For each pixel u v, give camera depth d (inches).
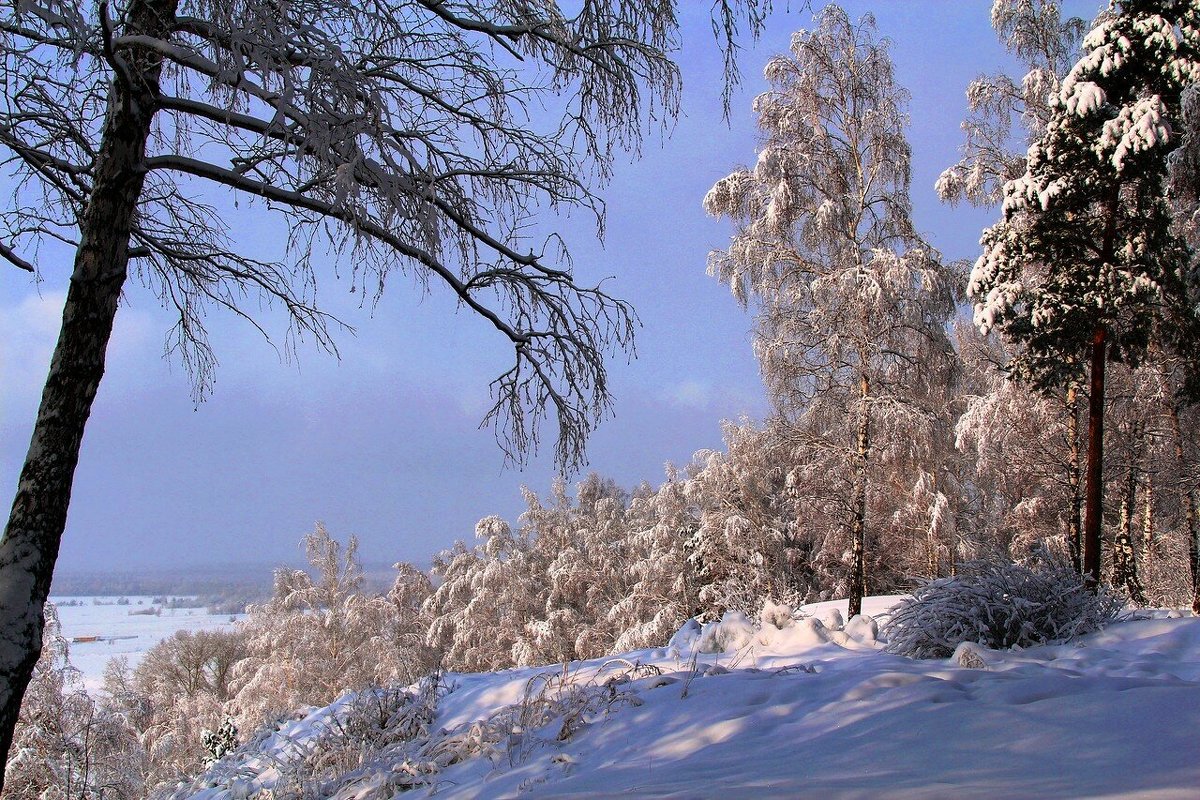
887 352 715.4
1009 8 771.4
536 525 1385.3
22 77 228.7
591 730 201.8
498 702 270.1
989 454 909.8
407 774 213.9
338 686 1243.2
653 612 1087.0
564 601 1330.0
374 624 1318.9
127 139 193.0
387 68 218.1
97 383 191.9
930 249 727.1
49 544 183.0
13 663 174.9
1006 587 331.0
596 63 225.0
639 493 1598.2
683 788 132.1
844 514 722.8
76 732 512.4
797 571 1106.1
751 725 174.6
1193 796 102.4
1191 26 581.3
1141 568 1070.4
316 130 183.0
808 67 740.0
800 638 301.3
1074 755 127.1
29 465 183.3
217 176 206.5
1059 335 621.0
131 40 179.3
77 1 169.0
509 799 159.5
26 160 241.8
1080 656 278.5
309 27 185.5
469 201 236.8
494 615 1353.3
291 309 253.1
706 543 962.1
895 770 128.5
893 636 321.1
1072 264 634.8
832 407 725.9
